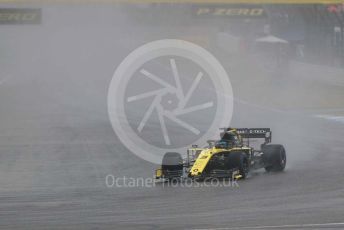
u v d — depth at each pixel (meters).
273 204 47.47
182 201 49.22
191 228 40.19
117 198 51.38
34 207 48.53
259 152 64.00
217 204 47.78
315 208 45.78
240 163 57.53
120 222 42.41
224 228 40.00
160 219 43.12
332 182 56.69
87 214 45.38
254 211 45.16
